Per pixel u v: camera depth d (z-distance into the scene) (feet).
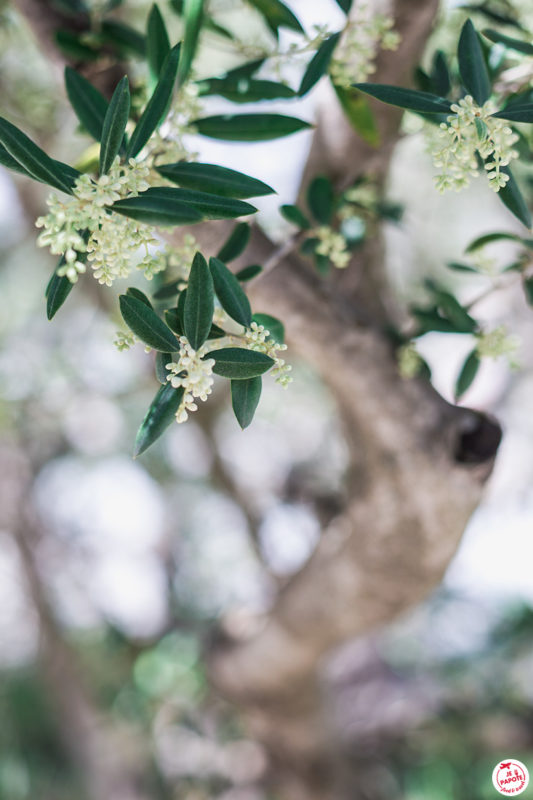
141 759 18.83
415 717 16.81
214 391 15.16
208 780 17.38
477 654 17.25
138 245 2.43
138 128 2.70
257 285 5.04
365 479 6.44
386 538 6.71
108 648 17.79
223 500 18.78
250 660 11.20
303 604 8.66
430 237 10.80
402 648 18.63
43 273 16.15
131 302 2.47
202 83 3.85
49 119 8.55
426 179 9.98
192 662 15.90
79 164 3.59
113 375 17.16
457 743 16.66
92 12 4.96
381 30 4.08
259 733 14.03
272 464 16.67
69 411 17.79
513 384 10.91
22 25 7.73
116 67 5.00
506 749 16.44
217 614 17.57
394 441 5.68
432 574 7.00
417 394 5.57
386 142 5.49
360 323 5.38
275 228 6.56
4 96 8.20
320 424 16.15
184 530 19.72
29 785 19.69
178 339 2.49
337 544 7.59
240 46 4.12
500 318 10.04
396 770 16.89
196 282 2.48
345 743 15.92
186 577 18.94
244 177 2.82
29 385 16.70
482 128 2.68
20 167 2.49
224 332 2.68
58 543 20.62
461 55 2.93
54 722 20.51
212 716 17.28
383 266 6.36
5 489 19.19
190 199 2.47
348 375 5.49
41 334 16.57
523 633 16.98
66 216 2.35
